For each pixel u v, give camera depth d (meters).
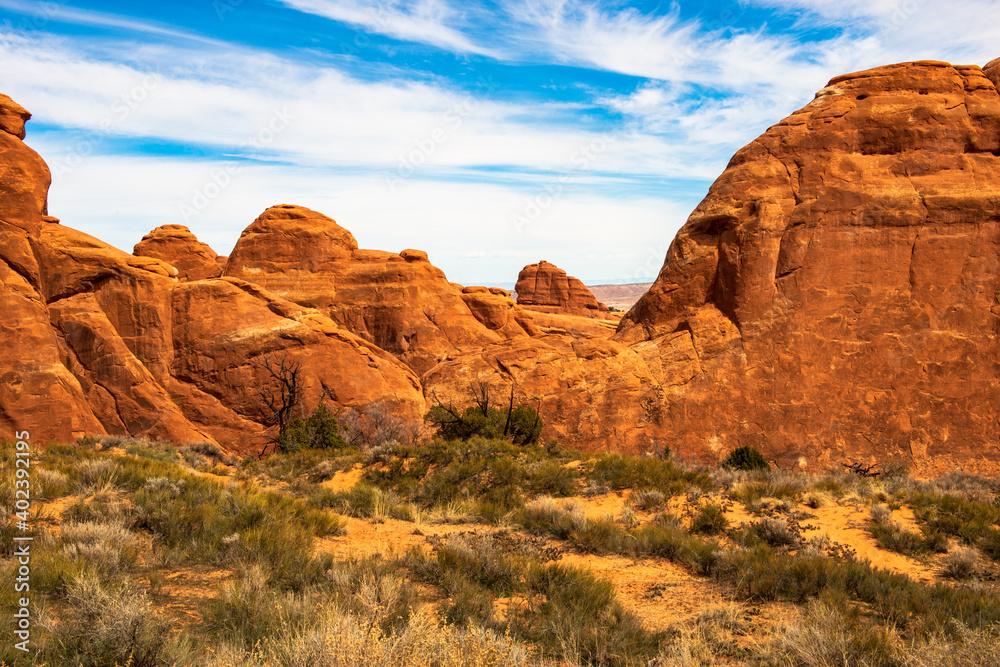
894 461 31.72
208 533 9.07
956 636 6.16
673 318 39.47
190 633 5.55
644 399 35.38
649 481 15.23
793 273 35.72
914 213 34.78
